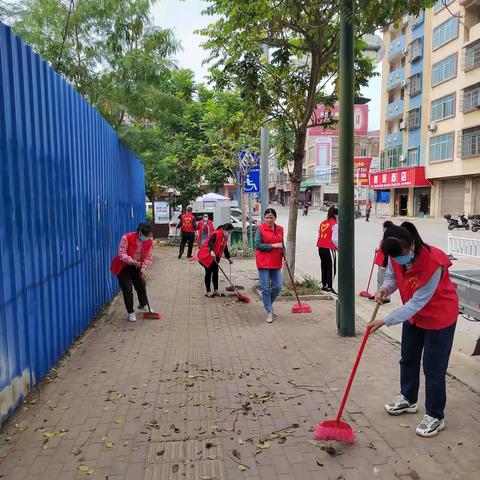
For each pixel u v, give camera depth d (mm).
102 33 10930
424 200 39375
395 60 42500
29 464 3318
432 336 3662
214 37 8555
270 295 7359
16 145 4234
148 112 11312
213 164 20781
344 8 5945
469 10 31422
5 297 3922
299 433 3734
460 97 32500
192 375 4984
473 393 4441
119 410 4148
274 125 9812
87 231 6984
